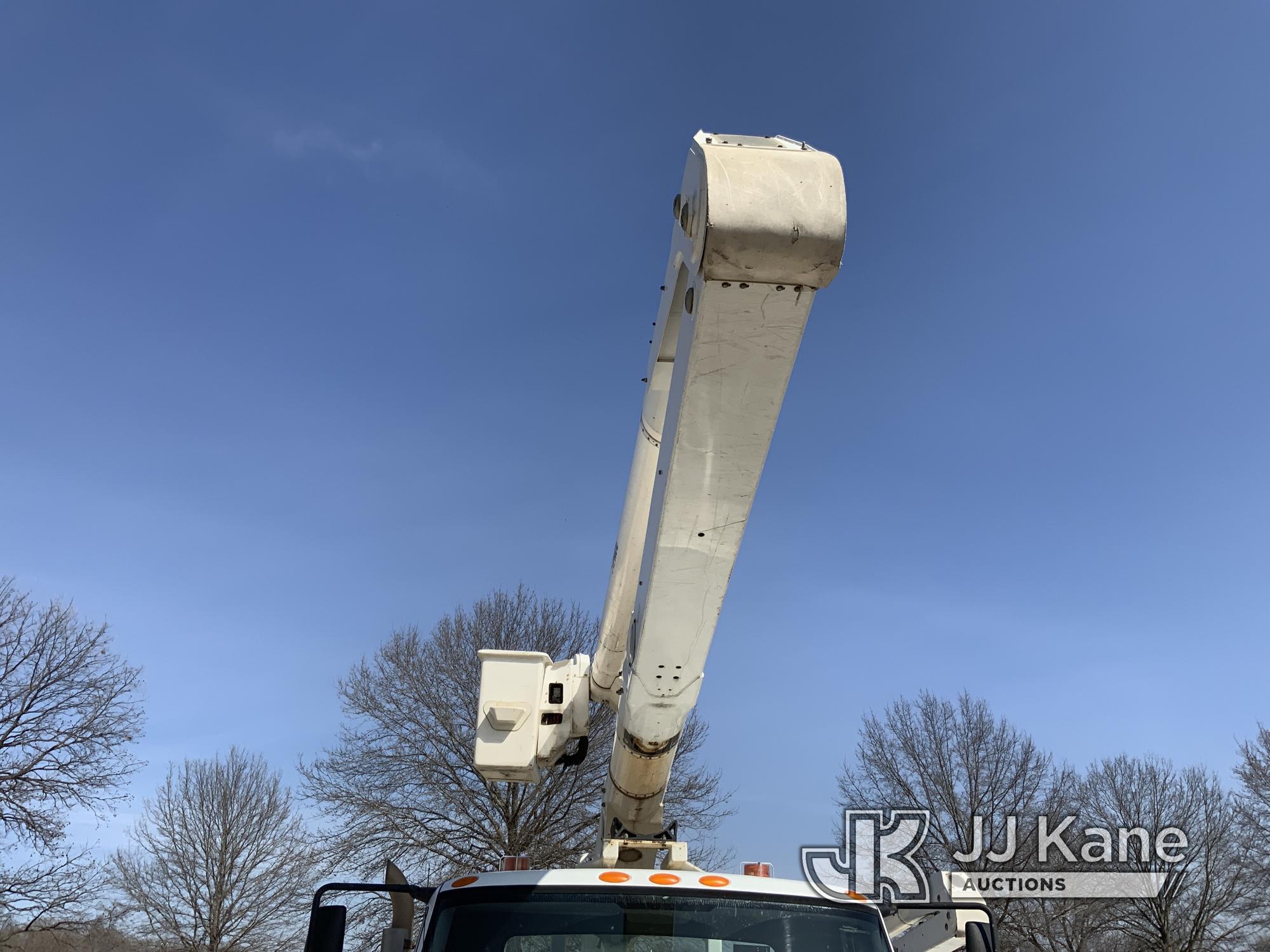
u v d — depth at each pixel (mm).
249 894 27203
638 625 4164
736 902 4000
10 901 21734
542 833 22219
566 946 3867
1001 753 25609
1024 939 22422
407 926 4352
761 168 2891
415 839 22031
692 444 3412
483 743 5781
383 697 24000
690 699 4344
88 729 23219
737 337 3127
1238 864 23734
